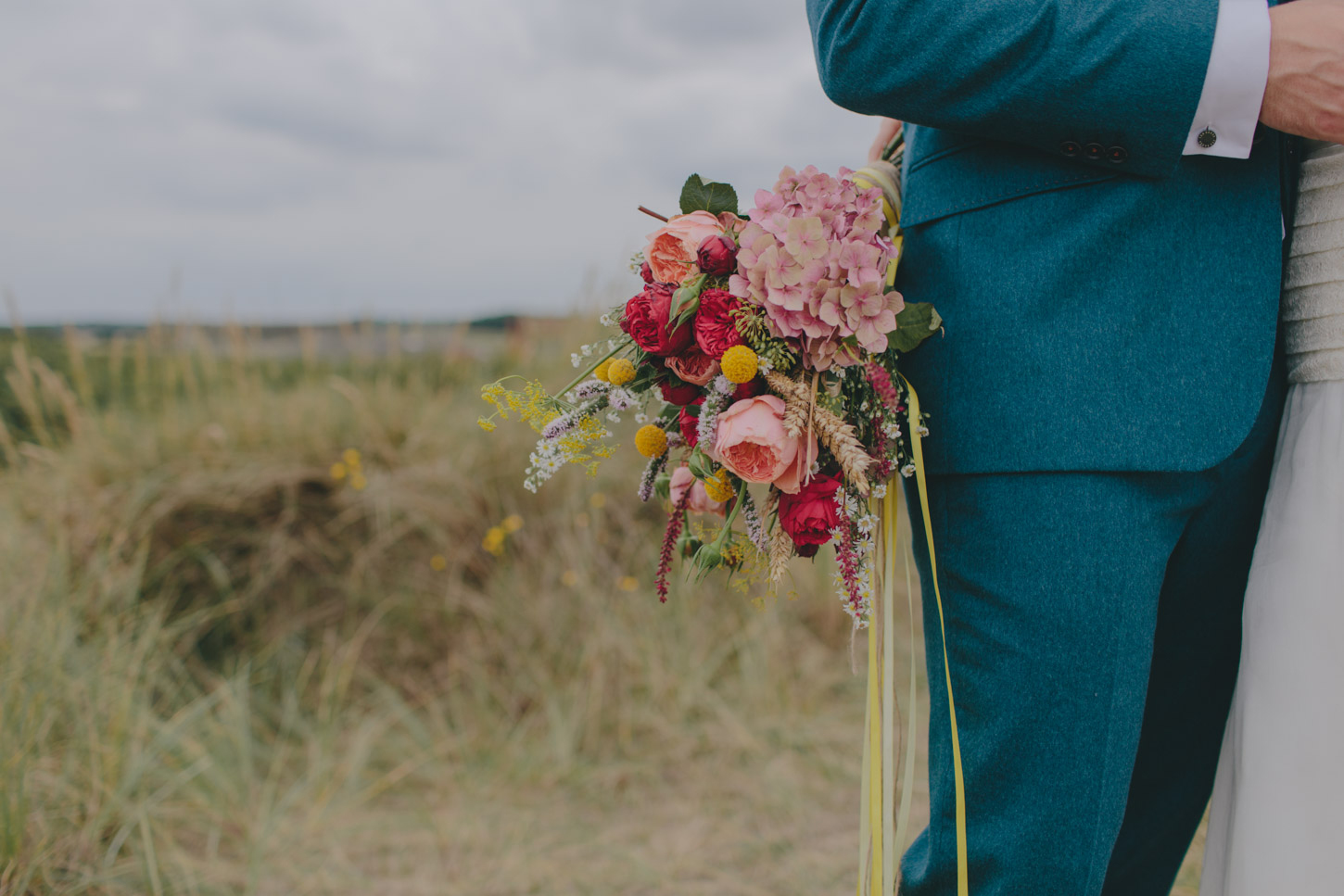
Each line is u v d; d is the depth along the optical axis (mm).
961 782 859
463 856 2234
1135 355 856
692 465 946
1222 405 845
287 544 3215
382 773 2654
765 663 3055
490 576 3312
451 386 4215
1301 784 877
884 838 894
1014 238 914
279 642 3039
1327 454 883
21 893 1801
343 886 2088
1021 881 874
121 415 3613
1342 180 885
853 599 879
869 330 866
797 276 852
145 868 1979
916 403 927
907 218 1008
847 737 2803
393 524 3299
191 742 2383
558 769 2633
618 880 2133
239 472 3287
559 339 4395
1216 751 1077
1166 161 837
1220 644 1031
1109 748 855
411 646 3125
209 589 3125
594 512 3412
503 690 3002
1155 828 1092
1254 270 864
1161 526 877
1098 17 817
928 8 864
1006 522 904
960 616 951
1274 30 790
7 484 3309
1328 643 874
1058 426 867
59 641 2410
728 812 2467
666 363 928
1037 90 834
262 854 2102
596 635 3084
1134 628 856
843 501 890
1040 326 884
